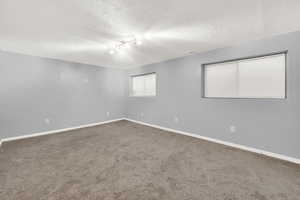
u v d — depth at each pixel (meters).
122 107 5.51
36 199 1.34
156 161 2.10
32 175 1.73
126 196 1.39
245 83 2.60
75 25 1.83
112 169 1.88
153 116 4.32
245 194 1.41
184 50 2.93
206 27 1.92
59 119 3.83
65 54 3.26
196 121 3.23
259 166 1.93
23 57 3.21
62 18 1.66
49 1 1.34
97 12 1.54
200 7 1.46
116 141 3.00
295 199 1.34
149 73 4.44
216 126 2.89
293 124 2.02
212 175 1.74
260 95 2.44
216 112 2.88
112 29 1.95
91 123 4.55
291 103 2.03
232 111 2.65
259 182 1.59
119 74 5.33
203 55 3.04
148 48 2.80
